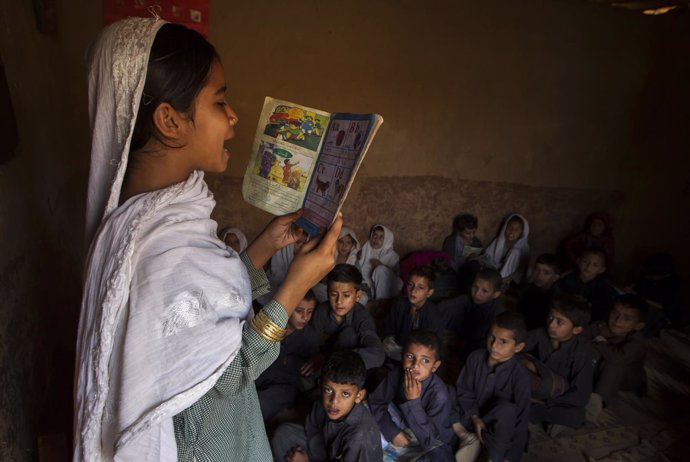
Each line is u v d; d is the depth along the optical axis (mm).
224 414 900
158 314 662
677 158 4938
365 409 2119
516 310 4039
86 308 718
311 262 892
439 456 2225
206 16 3500
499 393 2523
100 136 755
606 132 4773
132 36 701
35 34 2068
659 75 4727
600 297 3969
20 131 1604
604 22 4461
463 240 4523
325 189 1035
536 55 4379
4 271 1285
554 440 2672
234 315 740
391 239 4242
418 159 4359
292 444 2244
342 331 2926
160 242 687
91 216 809
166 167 784
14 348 1350
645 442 2684
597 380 3006
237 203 3977
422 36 4055
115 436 668
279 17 3678
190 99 740
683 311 4059
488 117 4430
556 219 4910
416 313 3324
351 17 3842
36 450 1514
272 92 3828
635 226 5082
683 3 4230
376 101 4094
